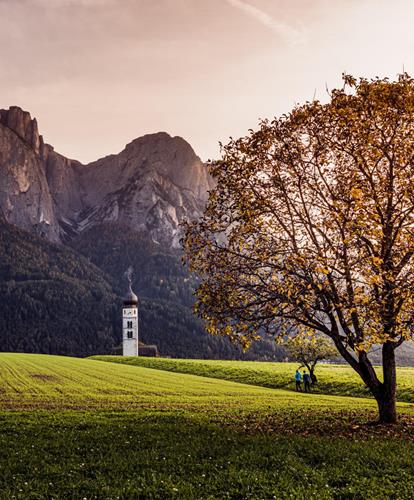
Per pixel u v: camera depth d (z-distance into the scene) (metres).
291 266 21.30
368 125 21.66
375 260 19.41
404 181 22.28
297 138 23.67
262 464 15.98
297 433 20.80
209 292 22.61
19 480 14.52
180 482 14.36
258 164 23.42
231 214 23.05
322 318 24.25
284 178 23.55
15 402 34.94
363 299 20.06
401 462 16.16
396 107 22.05
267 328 22.94
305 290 21.28
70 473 15.09
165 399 37.09
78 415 25.52
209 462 16.14
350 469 15.54
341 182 23.20
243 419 24.56
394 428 21.92
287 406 31.67
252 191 22.80
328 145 23.14
